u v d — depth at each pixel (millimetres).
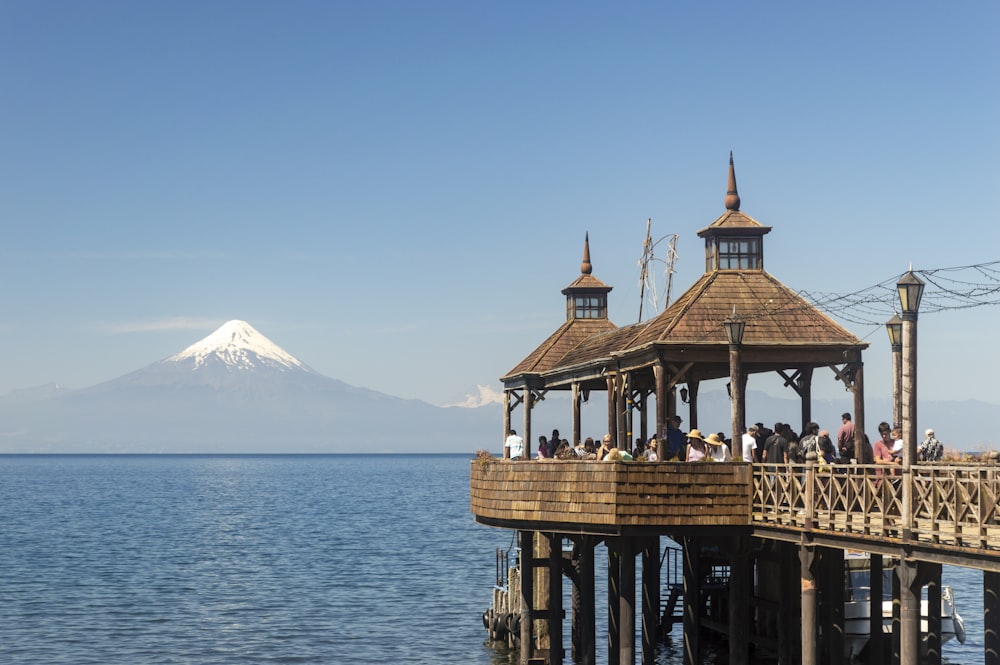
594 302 49906
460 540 99875
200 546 94500
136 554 87875
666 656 44406
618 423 36875
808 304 32875
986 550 19062
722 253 34375
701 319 32844
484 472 34688
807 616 25328
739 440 29625
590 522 29875
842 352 32125
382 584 69750
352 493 197250
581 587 33750
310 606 60906
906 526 21234
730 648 29859
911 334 22609
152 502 165625
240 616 57625
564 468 30875
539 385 47750
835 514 24156
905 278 22609
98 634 52375
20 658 46750
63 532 108375
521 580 41156
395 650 48438
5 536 103125
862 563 37250
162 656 47406
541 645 43781
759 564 37375
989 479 19406
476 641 50375
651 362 33125
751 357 32125
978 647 46938
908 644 21266
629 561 29578
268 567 78938
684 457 33906
